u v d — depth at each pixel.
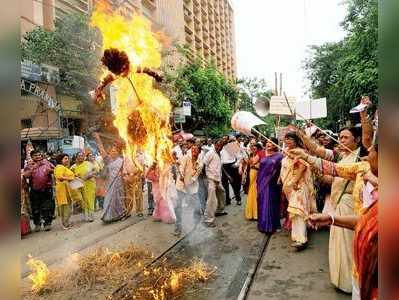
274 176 6.79
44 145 13.48
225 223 7.91
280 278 4.64
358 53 12.42
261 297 4.11
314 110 9.06
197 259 5.44
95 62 13.23
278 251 5.76
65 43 12.75
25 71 11.98
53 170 8.20
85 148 12.15
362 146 3.83
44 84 13.01
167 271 4.95
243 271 4.89
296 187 5.75
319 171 3.18
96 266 5.13
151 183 8.98
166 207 8.05
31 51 12.26
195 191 7.46
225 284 4.48
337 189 3.97
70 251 6.02
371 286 1.67
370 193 2.31
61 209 8.07
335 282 4.12
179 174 7.30
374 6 11.48
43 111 13.30
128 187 8.62
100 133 13.47
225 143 10.34
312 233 6.78
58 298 4.20
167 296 4.18
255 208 8.05
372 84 11.81
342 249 4.07
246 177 8.63
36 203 7.83
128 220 8.53
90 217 8.80
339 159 4.86
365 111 3.20
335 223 2.37
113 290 4.38
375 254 1.65
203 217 8.48
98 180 10.42
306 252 5.62
